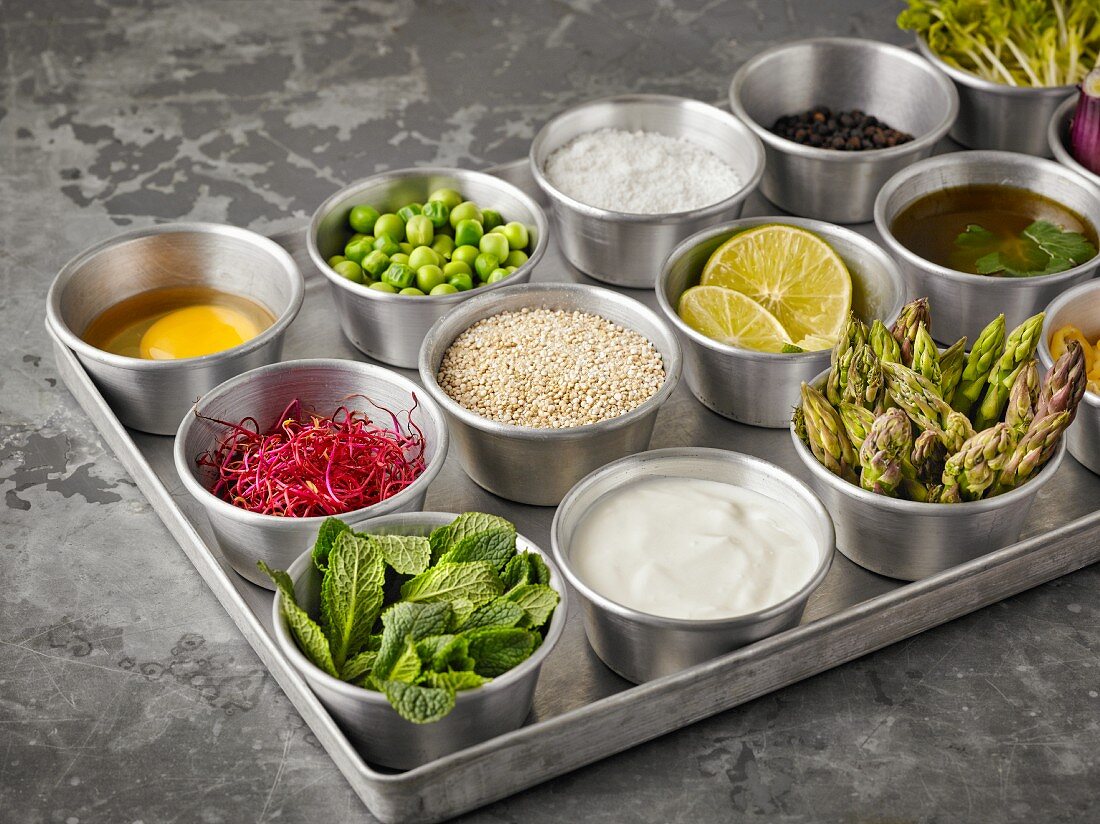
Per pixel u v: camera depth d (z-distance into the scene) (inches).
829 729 23.9
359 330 28.2
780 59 31.8
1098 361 26.5
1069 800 23.2
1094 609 25.2
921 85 31.5
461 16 36.6
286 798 23.2
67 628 25.0
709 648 23.5
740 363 26.6
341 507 25.2
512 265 28.8
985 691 24.3
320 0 37.1
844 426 25.0
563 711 24.0
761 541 24.3
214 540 25.9
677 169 30.2
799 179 30.3
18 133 33.1
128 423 27.2
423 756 23.0
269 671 24.5
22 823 23.0
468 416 25.4
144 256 28.3
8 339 28.9
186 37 35.8
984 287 27.6
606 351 27.0
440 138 33.3
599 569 24.0
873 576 25.5
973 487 24.2
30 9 36.4
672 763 23.6
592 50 35.6
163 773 23.5
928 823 23.0
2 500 26.5
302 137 33.2
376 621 23.7
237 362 26.6
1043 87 30.9
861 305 28.2
